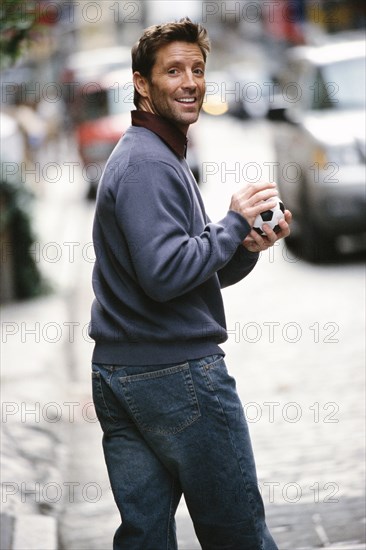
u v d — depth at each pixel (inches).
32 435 338.3
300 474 289.4
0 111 1107.3
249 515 172.2
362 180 601.6
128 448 175.0
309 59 677.3
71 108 1337.4
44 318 553.9
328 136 609.3
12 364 444.1
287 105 677.9
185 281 164.2
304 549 237.5
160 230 163.9
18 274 612.1
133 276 168.7
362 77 652.1
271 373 406.0
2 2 344.5
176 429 169.8
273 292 573.9
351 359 414.3
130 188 166.1
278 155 706.8
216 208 931.3
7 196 600.4
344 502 265.0
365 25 1785.2
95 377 175.5
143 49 173.8
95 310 176.1
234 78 2444.6
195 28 174.1
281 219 173.3
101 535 258.4
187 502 174.6
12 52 360.5
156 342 169.6
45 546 243.3
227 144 1779.0
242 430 172.9
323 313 505.7
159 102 173.2
